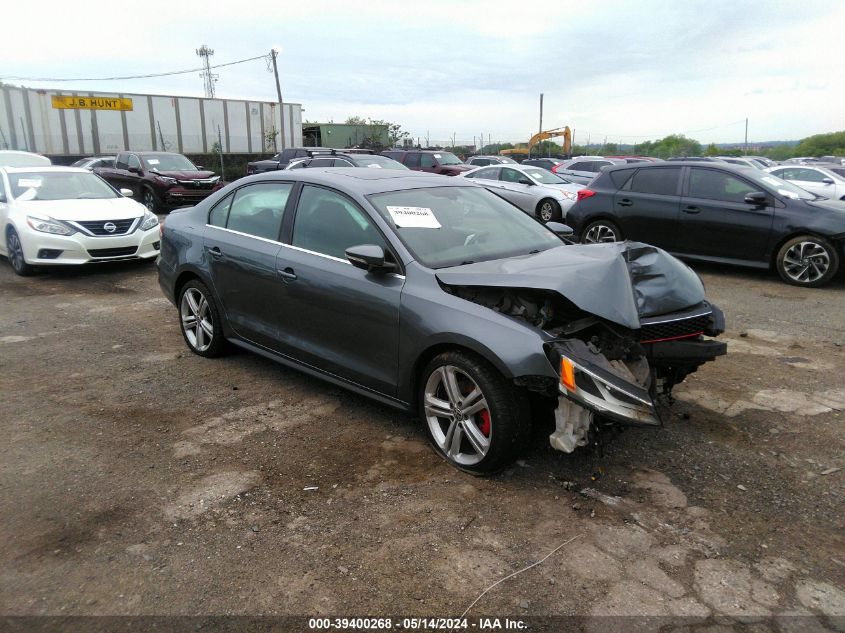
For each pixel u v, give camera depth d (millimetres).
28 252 8594
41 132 34156
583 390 3031
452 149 47906
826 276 8086
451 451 3582
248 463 3652
